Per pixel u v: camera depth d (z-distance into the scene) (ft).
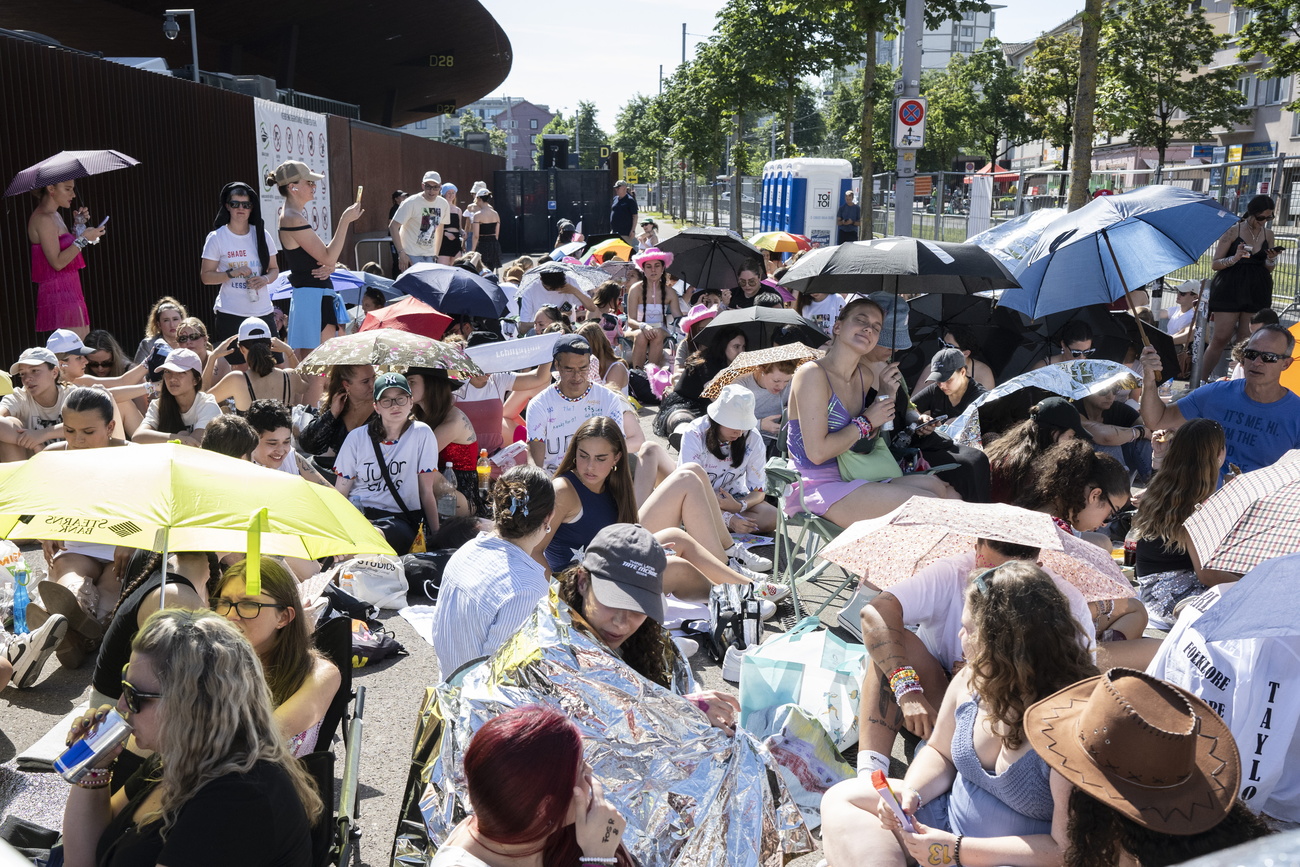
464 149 113.80
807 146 244.22
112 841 8.41
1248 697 9.70
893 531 12.71
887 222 87.97
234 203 30.09
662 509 17.93
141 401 24.53
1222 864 3.61
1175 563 15.58
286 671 10.19
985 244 28.86
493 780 7.18
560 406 22.03
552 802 7.26
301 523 9.89
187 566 11.76
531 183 119.96
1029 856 8.95
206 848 7.57
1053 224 24.11
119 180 37.32
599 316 40.55
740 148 121.49
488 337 29.99
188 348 24.53
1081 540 12.46
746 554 19.42
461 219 58.80
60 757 8.29
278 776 7.98
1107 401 23.68
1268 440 20.31
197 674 7.75
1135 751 7.66
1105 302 24.80
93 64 35.73
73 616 15.39
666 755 9.47
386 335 21.88
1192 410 21.45
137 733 8.00
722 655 16.44
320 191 60.70
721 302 41.91
